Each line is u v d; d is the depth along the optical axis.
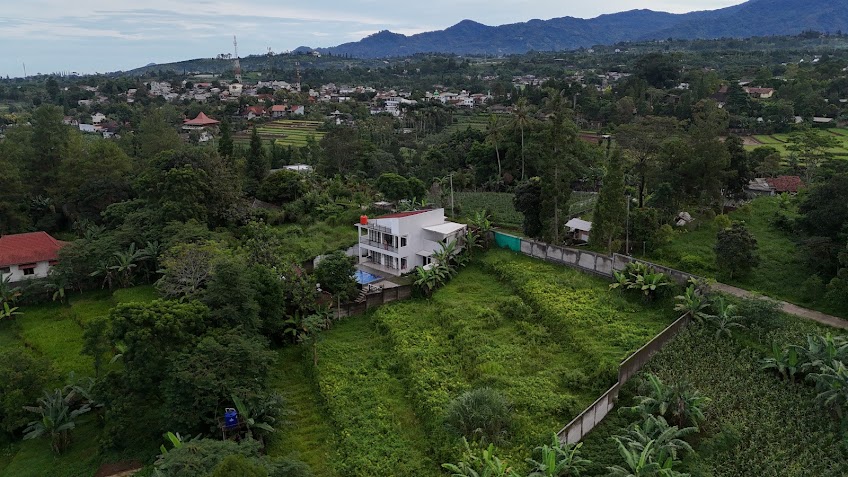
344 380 36.56
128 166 72.56
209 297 36.50
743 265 42.38
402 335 40.84
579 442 28.64
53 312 50.41
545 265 50.50
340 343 41.56
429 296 47.81
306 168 94.56
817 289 38.75
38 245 56.25
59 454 32.28
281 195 75.56
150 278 55.31
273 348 41.78
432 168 95.06
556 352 37.38
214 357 31.72
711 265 44.94
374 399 34.47
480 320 41.81
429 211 55.50
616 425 29.73
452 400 31.70
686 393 28.77
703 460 26.69
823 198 41.41
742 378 31.73
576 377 33.44
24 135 75.25
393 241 53.78
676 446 26.44
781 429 27.88
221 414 31.09
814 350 30.67
